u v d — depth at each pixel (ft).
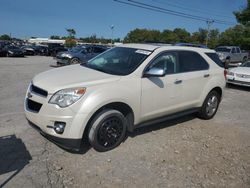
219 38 190.60
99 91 13.64
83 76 14.71
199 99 20.11
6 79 34.83
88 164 13.34
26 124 17.61
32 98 13.97
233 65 79.30
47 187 11.35
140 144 16.02
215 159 15.10
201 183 12.64
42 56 106.01
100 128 14.05
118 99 14.25
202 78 19.83
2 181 11.50
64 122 13.03
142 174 12.89
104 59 17.78
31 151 14.14
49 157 13.69
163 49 17.33
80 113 13.06
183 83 18.13
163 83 16.69
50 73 15.75
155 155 14.85
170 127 19.36
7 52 88.12
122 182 12.14
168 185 12.24
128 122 15.69
